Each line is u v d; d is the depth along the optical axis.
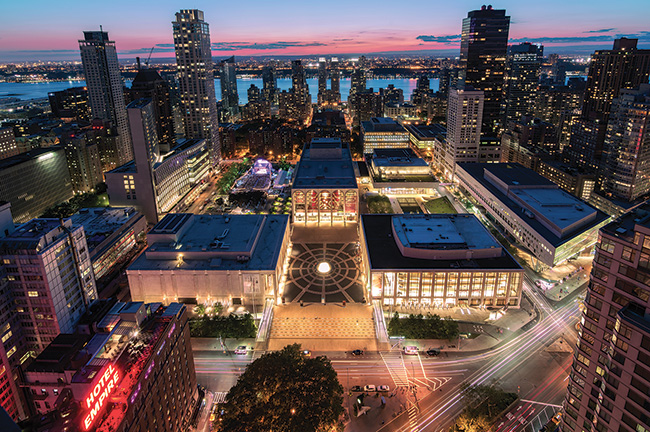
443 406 138.38
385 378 151.12
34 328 143.62
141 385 98.50
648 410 75.06
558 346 167.00
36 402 111.75
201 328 173.50
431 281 189.50
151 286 190.75
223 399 142.38
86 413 86.44
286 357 133.25
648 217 78.88
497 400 132.50
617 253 81.38
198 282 190.12
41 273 136.75
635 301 79.19
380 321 180.88
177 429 121.56
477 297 191.62
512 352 164.00
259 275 188.75
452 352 164.50
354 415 135.00
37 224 149.62
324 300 199.50
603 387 83.88
